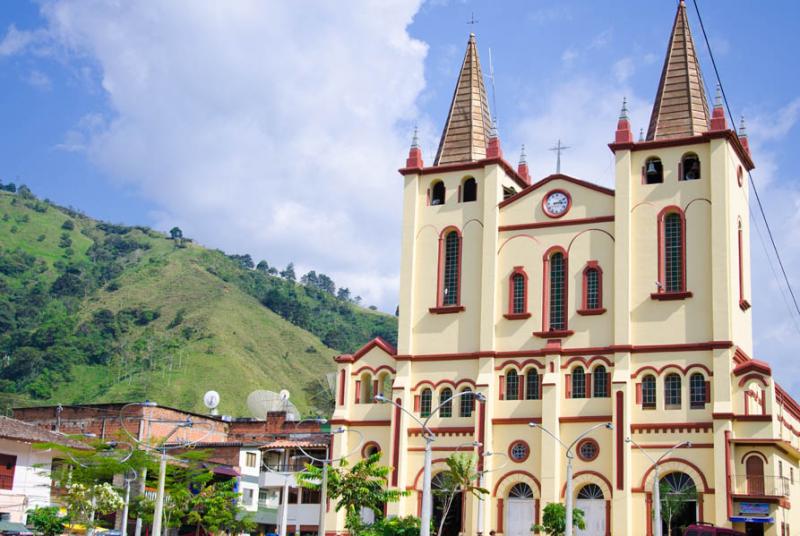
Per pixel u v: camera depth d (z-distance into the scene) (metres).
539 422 65.62
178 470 74.88
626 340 64.19
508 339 67.94
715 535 52.56
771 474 59.75
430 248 72.06
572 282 67.25
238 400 190.12
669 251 65.31
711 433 61.06
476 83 76.62
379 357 72.44
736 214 66.69
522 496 65.19
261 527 87.69
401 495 62.72
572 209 68.44
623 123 67.69
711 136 65.19
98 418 94.88
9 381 190.50
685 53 69.75
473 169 72.19
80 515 66.94
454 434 67.75
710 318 63.03
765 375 61.12
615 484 61.91
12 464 71.56
